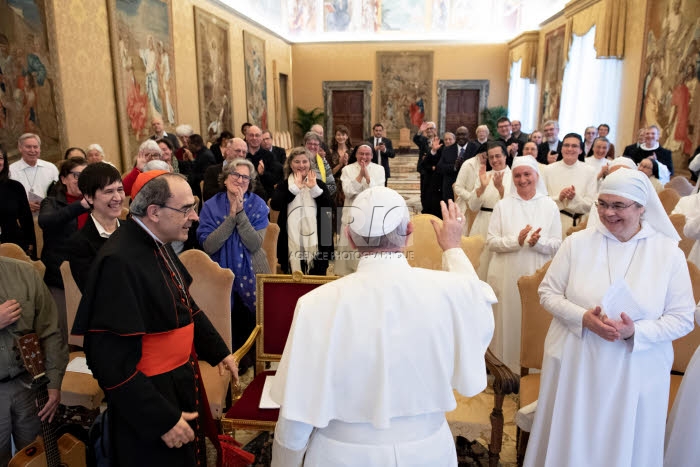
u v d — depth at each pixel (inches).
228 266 140.4
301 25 737.6
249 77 542.0
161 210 72.7
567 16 454.0
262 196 220.2
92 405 113.4
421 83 744.3
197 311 89.0
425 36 734.5
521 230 137.9
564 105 462.6
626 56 350.6
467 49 727.7
